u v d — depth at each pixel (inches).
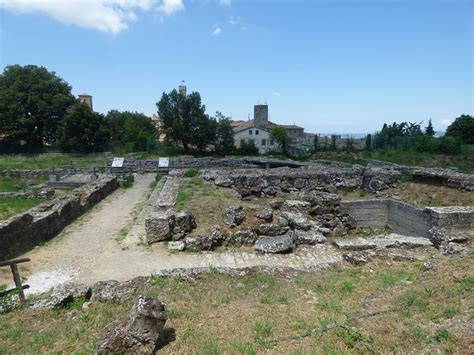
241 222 488.4
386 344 192.1
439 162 1040.8
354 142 1637.6
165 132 1686.8
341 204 582.6
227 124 1696.6
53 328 234.7
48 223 478.0
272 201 565.9
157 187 845.2
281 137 1615.4
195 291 287.6
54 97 1775.3
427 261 340.2
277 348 200.1
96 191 686.5
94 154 1583.4
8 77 1765.5
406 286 283.6
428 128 1482.5
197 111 1619.1
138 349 190.1
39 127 1774.1
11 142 1697.8
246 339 211.5
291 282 313.7
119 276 353.1
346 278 322.7
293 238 458.9
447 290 252.4
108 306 262.7
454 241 402.3
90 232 499.5
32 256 407.2
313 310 254.4
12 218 415.8
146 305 197.9
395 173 684.1
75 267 375.2
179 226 445.7
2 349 210.5
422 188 633.0
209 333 220.2
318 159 1267.2
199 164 1240.8
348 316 237.1
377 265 355.9
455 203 558.9
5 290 292.4
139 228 508.4
